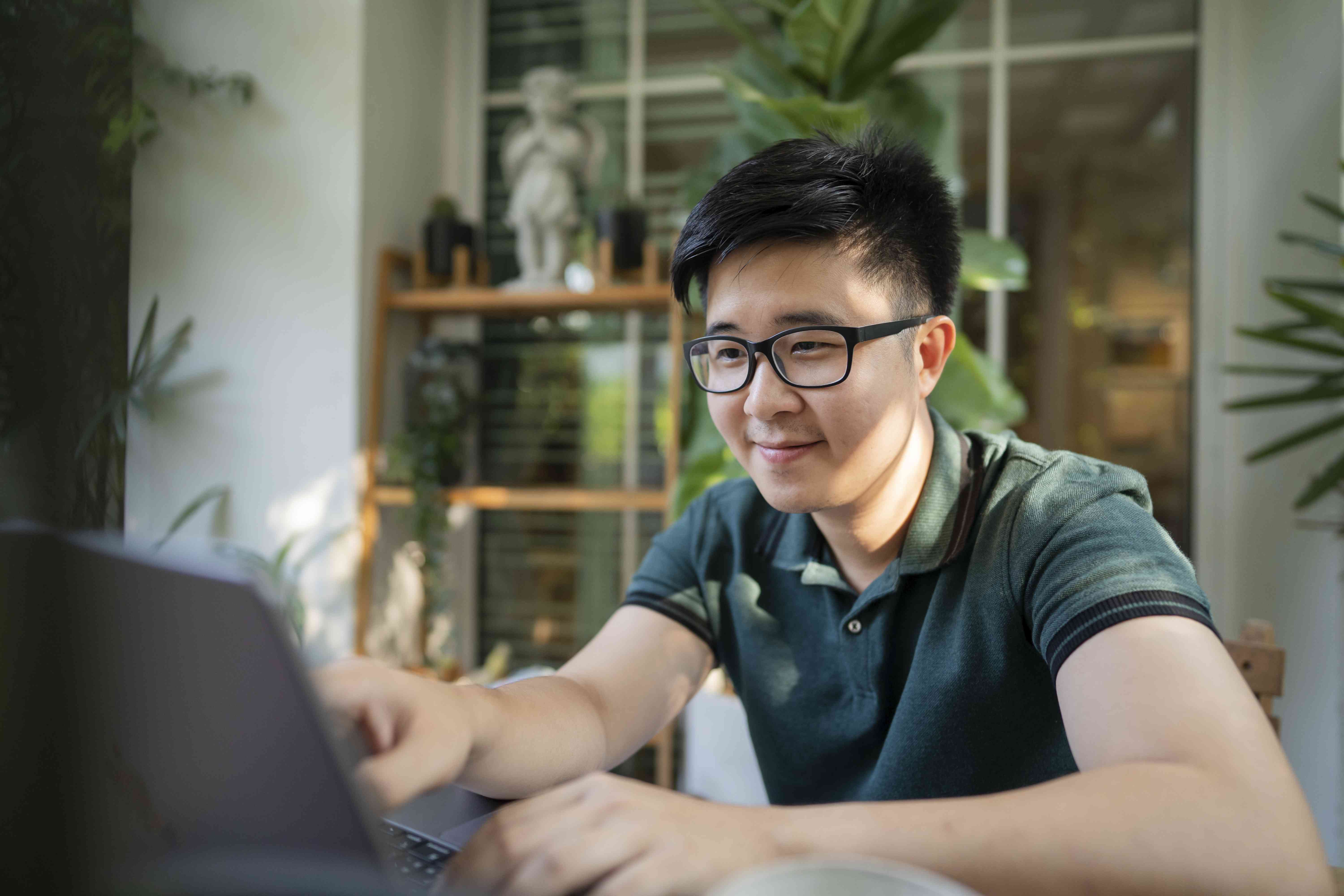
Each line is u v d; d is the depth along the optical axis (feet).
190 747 1.05
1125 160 8.41
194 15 7.65
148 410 7.30
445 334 8.76
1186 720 1.52
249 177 7.56
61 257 3.50
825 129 2.44
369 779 1.60
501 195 8.89
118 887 1.04
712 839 1.35
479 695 2.01
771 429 2.21
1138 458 8.77
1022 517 2.37
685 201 6.89
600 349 8.63
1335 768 5.81
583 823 1.41
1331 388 4.87
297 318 7.47
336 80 7.41
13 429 2.97
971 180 8.19
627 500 7.38
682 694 2.79
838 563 2.68
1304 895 1.28
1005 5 7.98
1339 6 5.77
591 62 8.82
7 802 1.08
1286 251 6.60
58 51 3.62
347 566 7.39
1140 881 1.28
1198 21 7.63
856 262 2.14
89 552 1.10
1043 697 2.37
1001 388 6.34
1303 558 6.31
